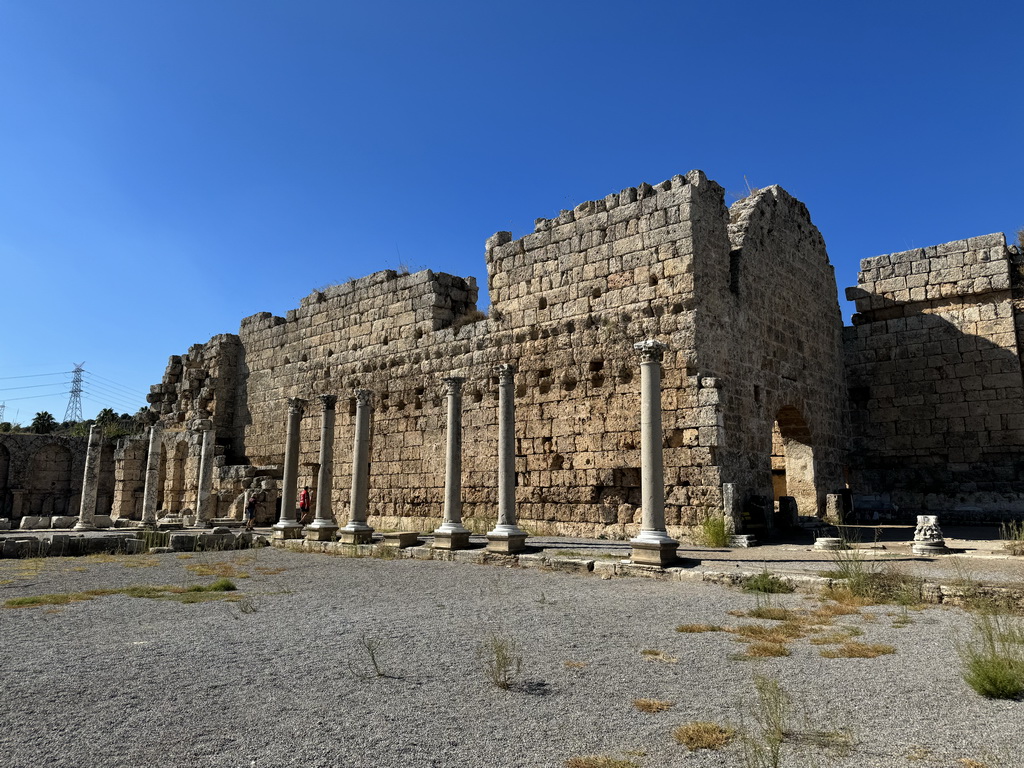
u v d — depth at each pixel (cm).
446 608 1141
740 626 967
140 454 4172
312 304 3384
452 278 2945
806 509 2481
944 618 995
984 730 564
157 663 797
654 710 624
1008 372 2544
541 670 755
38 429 7394
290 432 2455
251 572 1672
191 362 4122
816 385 2625
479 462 2528
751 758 506
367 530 2138
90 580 1533
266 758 520
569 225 2391
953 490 2588
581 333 2298
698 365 2008
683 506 1986
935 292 2720
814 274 2750
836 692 665
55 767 505
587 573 1525
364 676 739
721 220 2239
